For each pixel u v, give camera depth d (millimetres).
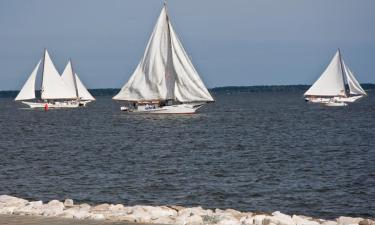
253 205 58375
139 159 95750
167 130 163250
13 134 155000
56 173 79812
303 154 100375
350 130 156750
